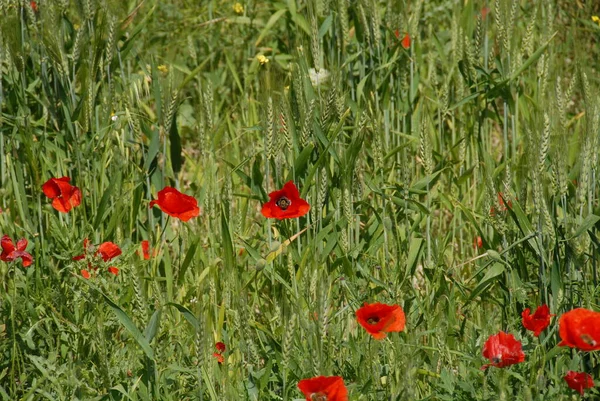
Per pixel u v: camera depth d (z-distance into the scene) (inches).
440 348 187.3
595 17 346.9
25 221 242.4
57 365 202.1
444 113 281.6
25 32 271.0
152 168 257.1
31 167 246.2
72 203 226.7
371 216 248.7
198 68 288.8
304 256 208.7
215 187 231.5
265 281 223.6
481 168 277.4
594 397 195.0
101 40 252.8
